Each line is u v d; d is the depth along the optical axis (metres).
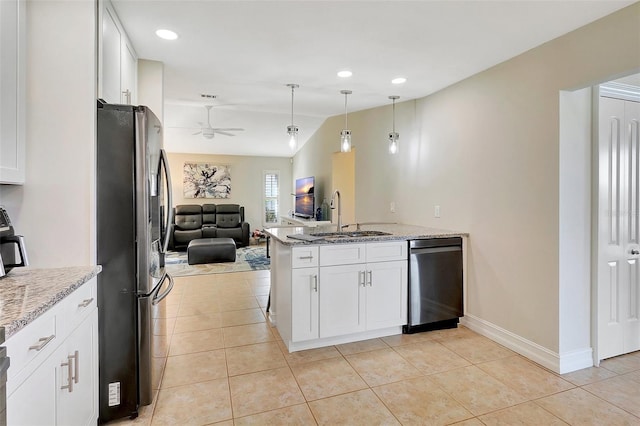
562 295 2.35
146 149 1.87
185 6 1.97
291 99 3.96
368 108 4.34
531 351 2.54
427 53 2.61
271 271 3.37
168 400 2.03
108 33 1.95
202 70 3.02
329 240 2.70
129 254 1.84
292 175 9.30
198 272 5.36
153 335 2.00
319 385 2.20
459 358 2.57
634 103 2.60
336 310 2.75
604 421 1.84
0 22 1.43
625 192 2.58
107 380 1.82
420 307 3.02
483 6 1.95
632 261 2.63
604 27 2.06
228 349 2.72
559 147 2.33
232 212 8.31
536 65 2.48
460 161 3.21
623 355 2.61
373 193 4.32
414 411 1.93
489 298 2.92
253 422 1.84
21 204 1.67
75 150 1.73
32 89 1.68
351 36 2.34
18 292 1.26
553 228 2.37
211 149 8.30
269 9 2.00
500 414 1.91
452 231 3.27
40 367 1.14
